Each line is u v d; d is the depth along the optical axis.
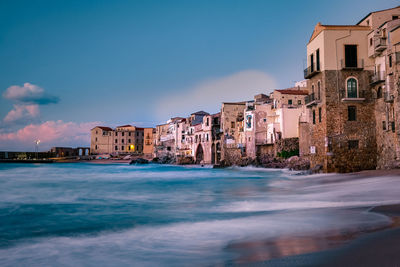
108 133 146.00
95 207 17.17
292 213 12.88
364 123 34.50
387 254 6.29
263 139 68.88
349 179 26.88
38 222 13.03
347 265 5.82
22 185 31.92
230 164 74.81
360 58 34.81
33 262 7.72
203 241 9.10
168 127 117.69
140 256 7.90
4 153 124.81
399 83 30.34
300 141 52.59
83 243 9.47
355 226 9.46
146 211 15.59
